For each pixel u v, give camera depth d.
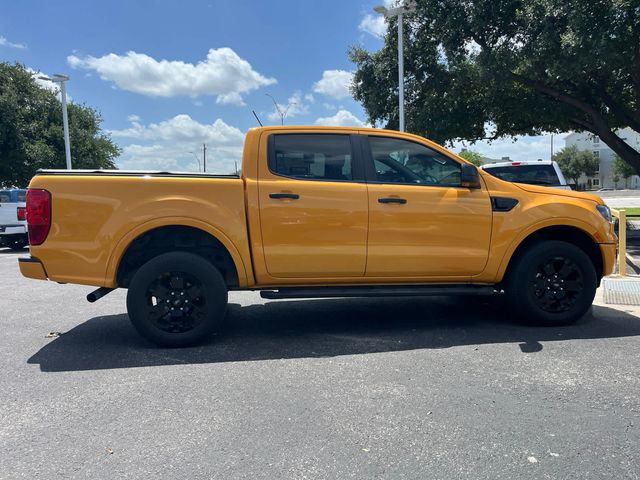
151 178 4.71
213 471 2.70
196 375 4.11
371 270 5.02
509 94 15.97
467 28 13.60
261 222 4.81
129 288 4.72
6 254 15.14
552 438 3.02
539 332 5.23
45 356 4.66
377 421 3.25
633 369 4.11
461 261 5.14
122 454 2.89
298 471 2.70
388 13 15.63
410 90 17.30
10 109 24.20
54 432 3.16
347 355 4.58
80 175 4.68
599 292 7.09
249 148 4.92
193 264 4.75
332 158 5.04
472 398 3.58
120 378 4.07
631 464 2.73
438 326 5.54
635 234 14.68
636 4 10.34
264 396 3.67
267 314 6.24
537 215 5.22
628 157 15.09
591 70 12.33
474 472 2.67
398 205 4.98
